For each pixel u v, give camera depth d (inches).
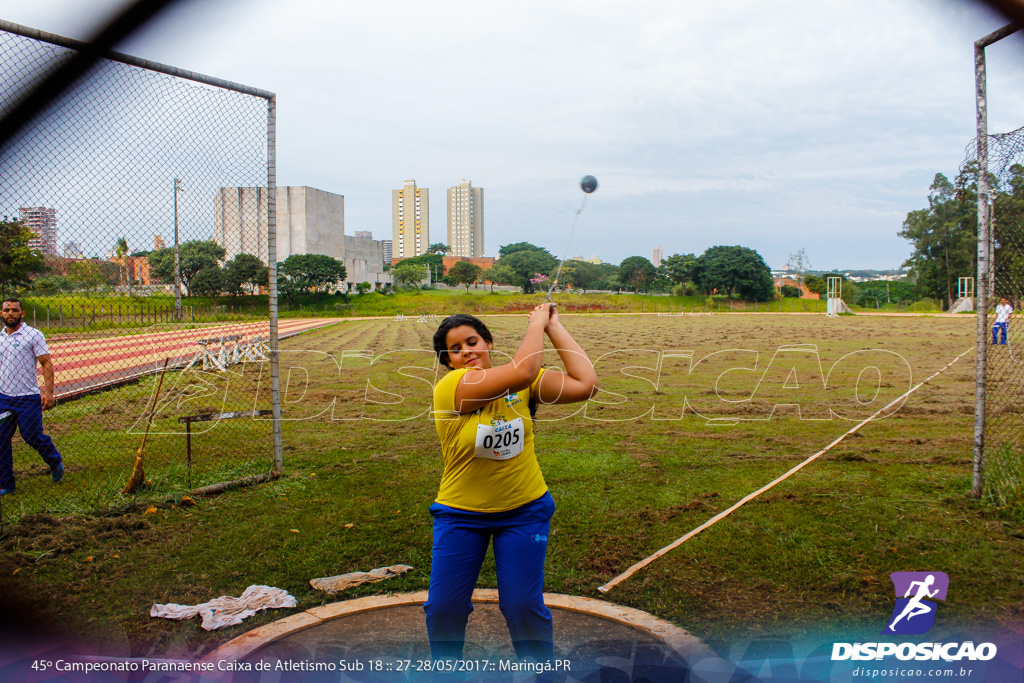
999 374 511.5
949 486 223.0
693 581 150.5
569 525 189.0
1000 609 134.3
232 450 285.6
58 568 159.2
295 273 2391.7
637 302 2738.7
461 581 101.9
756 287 2920.8
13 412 222.1
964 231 2315.5
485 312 2389.3
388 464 261.4
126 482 227.8
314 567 160.7
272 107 233.0
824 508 201.0
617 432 319.9
